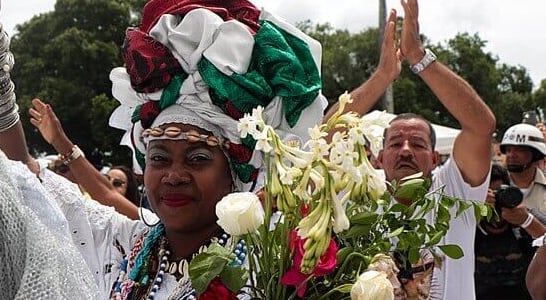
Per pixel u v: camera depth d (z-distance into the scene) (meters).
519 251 3.75
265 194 1.51
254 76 1.86
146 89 1.89
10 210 1.27
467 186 3.20
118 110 2.14
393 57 3.00
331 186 1.41
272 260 1.49
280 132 1.91
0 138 1.96
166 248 1.96
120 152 24.39
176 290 1.87
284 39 1.92
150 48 1.89
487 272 3.77
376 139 1.42
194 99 1.86
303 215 1.45
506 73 36.34
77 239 2.02
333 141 1.42
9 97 1.90
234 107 1.85
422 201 1.58
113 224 2.09
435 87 3.19
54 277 1.23
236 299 1.53
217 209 1.46
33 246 1.25
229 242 1.86
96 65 25.09
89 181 3.18
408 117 3.34
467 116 3.16
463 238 2.99
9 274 1.26
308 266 1.39
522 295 3.73
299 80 1.90
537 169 4.62
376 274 1.33
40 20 25.75
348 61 30.45
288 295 1.49
